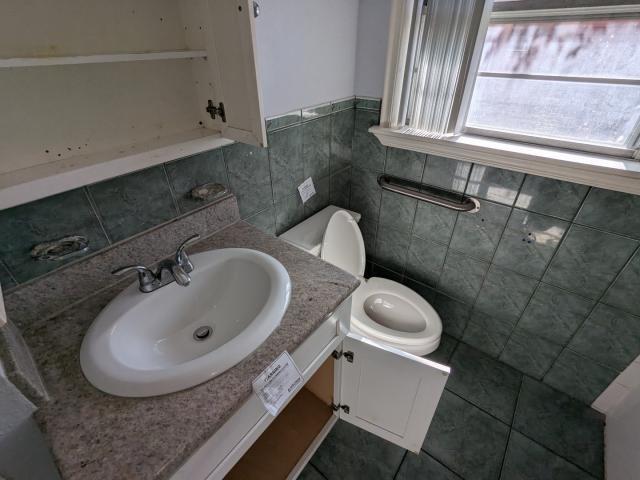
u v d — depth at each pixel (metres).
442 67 1.14
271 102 1.07
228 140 0.87
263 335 0.70
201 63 0.77
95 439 0.53
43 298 0.75
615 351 1.23
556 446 1.28
